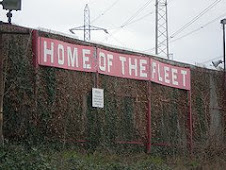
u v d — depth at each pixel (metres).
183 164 20.89
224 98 26.97
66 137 18.81
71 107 19.20
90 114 19.97
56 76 18.86
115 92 21.20
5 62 16.91
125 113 21.47
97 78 20.48
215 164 21.56
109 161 18.02
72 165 14.71
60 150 18.34
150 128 22.30
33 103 17.77
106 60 21.02
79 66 19.83
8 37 17.22
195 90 25.55
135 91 22.11
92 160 17.42
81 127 19.48
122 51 21.91
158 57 23.62
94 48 20.55
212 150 24.25
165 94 23.72
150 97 22.62
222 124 26.58
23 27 17.83
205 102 25.89
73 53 19.67
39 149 16.69
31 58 18.05
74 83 19.53
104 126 20.44
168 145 23.20
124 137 21.20
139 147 21.78
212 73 26.77
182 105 24.59
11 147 15.12
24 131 17.42
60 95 18.84
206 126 25.59
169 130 23.52
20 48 17.75
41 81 18.28
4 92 16.89
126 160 19.17
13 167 12.87
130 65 22.06
